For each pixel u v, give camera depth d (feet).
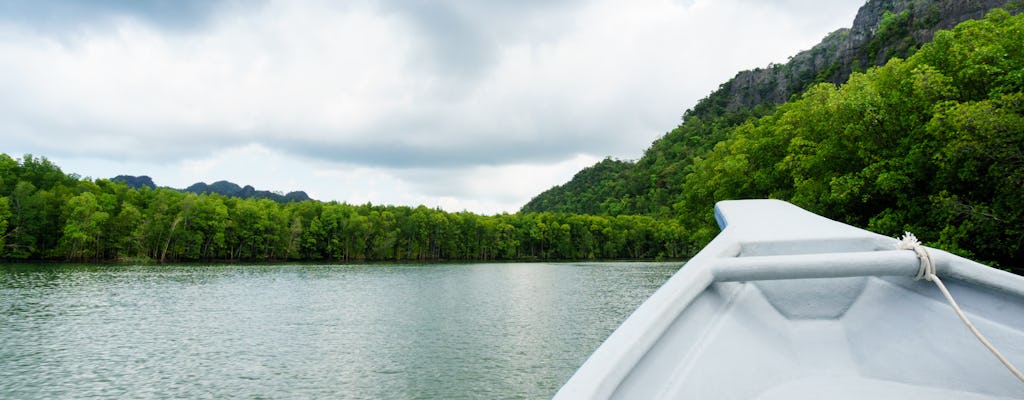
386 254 382.63
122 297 114.11
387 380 45.60
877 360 6.50
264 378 47.01
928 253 5.86
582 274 214.28
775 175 86.22
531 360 52.44
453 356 54.49
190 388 44.29
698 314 6.27
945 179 55.98
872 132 64.13
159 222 273.95
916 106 58.70
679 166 588.91
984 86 55.93
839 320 7.50
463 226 424.87
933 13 367.25
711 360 5.38
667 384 4.72
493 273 226.58
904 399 5.62
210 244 303.89
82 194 259.80
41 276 169.58
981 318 6.15
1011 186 49.21
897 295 7.34
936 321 6.50
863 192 63.77
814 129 77.10
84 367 51.83
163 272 202.80
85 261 261.03
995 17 63.36
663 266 305.73
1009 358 5.74
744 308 7.20
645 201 597.93
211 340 64.95
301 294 123.54
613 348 4.37
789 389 5.94
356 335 67.46
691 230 141.18
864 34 482.28
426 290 135.23
